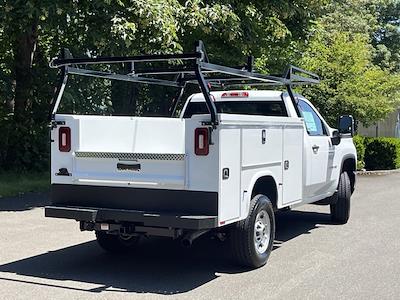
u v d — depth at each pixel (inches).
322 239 353.1
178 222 237.9
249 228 266.7
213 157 239.9
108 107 661.9
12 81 609.6
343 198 400.8
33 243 332.2
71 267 281.1
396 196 581.6
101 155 260.4
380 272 275.4
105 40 457.1
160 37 454.6
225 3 524.7
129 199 256.7
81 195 266.8
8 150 626.5
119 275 267.7
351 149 422.0
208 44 608.7
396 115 1263.5
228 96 363.9
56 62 271.3
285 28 629.9
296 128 315.0
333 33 956.0
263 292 241.9
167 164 247.9
